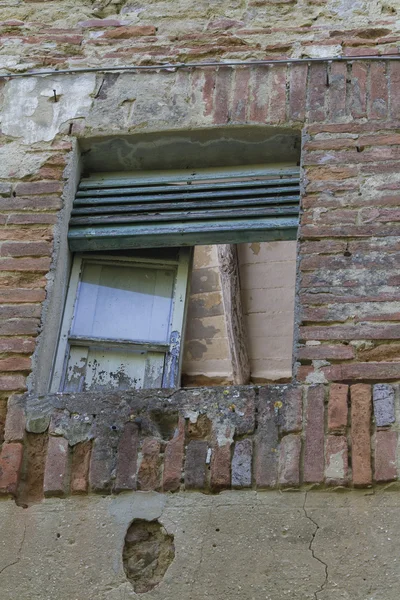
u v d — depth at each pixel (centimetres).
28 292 575
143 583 470
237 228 602
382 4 673
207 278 846
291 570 461
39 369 552
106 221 614
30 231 598
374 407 501
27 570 475
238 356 818
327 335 534
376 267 555
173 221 612
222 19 679
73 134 637
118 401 521
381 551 462
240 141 630
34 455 513
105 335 598
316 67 641
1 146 635
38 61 671
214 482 488
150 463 500
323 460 488
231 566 466
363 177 589
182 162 643
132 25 684
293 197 610
